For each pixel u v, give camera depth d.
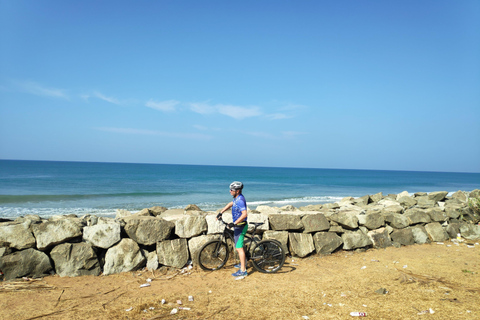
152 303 4.25
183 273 5.66
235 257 6.35
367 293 4.72
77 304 4.18
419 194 12.44
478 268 6.08
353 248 7.38
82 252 5.33
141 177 61.78
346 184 60.88
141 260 5.66
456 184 73.25
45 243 5.20
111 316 3.83
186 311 4.03
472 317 3.83
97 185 39.78
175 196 29.50
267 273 5.73
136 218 5.98
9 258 4.96
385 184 64.12
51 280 5.02
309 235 7.06
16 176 54.22
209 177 69.62
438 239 8.57
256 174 96.56
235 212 5.64
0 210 18.77
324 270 5.96
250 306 4.22
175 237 6.29
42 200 24.03
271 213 7.46
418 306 4.19
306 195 34.94
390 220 8.25
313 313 4.00
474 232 8.95
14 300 4.25
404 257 6.94
